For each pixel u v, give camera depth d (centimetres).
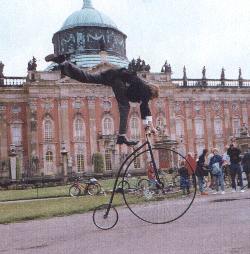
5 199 2655
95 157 5347
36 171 5409
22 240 988
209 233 852
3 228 1249
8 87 6431
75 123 6500
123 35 8288
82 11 8081
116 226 1067
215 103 7569
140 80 706
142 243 802
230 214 1126
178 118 7288
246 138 5597
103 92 6694
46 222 1328
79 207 1658
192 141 7288
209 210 1248
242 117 7712
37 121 6312
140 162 1502
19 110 6481
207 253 682
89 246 827
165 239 821
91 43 7725
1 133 6331
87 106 6581
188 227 944
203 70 7675
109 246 806
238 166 1920
